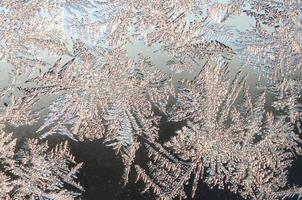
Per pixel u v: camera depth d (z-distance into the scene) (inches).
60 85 8.4
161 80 8.7
